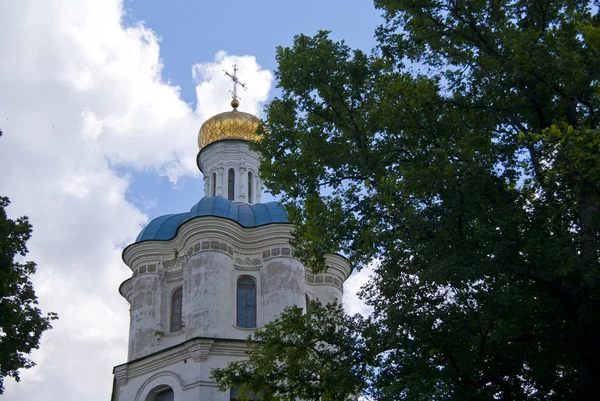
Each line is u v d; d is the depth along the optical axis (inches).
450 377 697.0
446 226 715.4
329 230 813.9
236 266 1384.1
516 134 804.6
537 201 717.3
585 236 685.3
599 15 784.9
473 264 675.4
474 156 728.3
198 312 1305.4
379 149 834.2
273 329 856.3
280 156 912.3
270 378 837.2
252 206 1518.2
